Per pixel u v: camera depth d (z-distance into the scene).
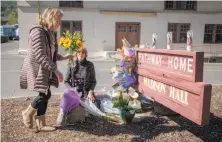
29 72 3.35
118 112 4.27
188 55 3.17
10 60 15.84
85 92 4.36
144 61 4.48
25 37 19.03
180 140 3.38
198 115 2.99
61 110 3.86
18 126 3.80
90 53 19.42
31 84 3.33
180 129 3.75
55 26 3.45
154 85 4.12
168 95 3.68
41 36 3.30
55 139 3.36
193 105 3.09
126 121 3.96
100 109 4.46
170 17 19.86
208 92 2.91
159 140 3.37
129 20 19.61
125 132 3.61
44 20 3.41
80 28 19.27
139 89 4.70
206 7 17.97
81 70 4.30
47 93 3.51
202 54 3.05
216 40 17.14
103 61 16.38
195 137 3.48
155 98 4.09
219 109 4.66
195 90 3.03
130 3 19.47
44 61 3.26
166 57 3.73
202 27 18.39
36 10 18.72
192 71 3.11
